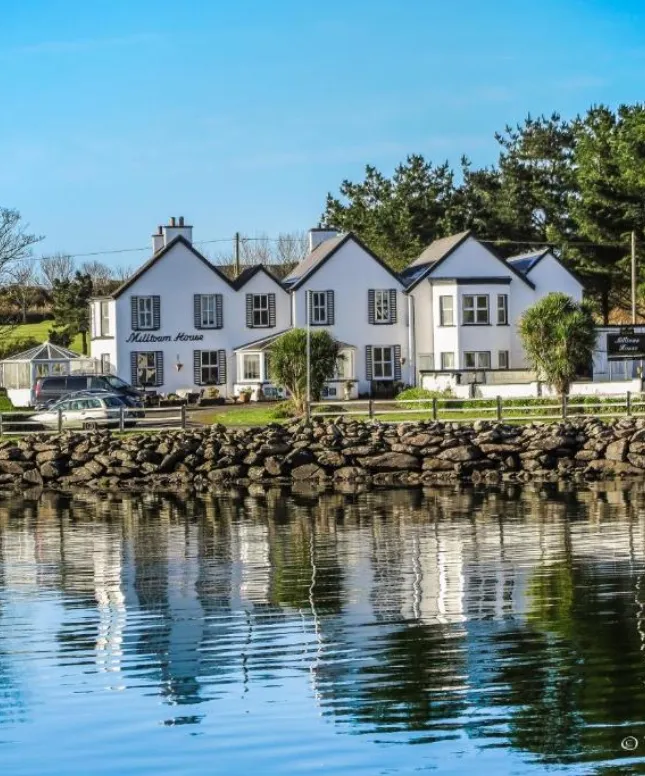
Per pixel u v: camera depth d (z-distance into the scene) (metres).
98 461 45.41
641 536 28.62
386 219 107.56
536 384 59.56
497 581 23.59
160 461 45.19
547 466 43.50
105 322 79.25
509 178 105.94
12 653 19.03
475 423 45.16
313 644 19.23
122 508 37.66
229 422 58.81
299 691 16.94
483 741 15.05
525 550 27.06
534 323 55.81
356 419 49.97
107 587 24.02
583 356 55.62
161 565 26.44
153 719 16.00
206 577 24.88
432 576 24.30
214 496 40.50
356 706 16.30
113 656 18.80
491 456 43.78
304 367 58.56
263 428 46.03
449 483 42.22
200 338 78.38
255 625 20.52
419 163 112.44
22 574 25.59
